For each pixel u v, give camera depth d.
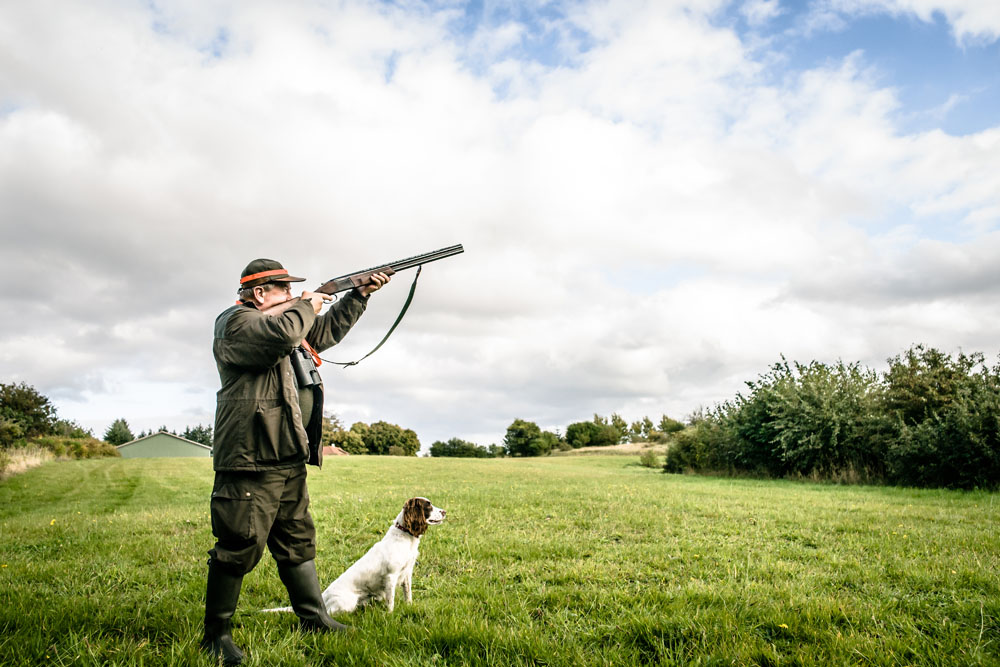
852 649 3.57
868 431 21.62
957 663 3.43
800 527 8.87
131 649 3.55
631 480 20.73
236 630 3.97
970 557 6.46
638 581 5.57
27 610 4.24
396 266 4.63
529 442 87.12
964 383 20.36
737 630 3.89
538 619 4.43
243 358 3.44
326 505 11.75
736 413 26.47
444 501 12.51
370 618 4.27
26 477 22.69
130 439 102.56
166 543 7.61
